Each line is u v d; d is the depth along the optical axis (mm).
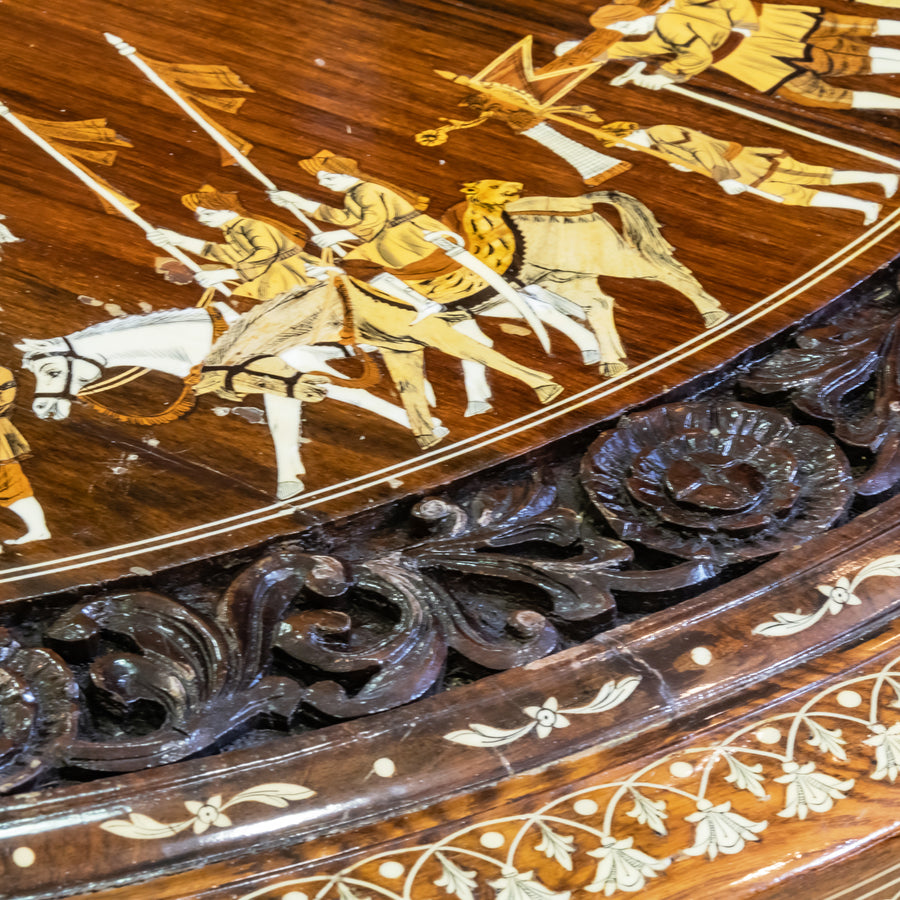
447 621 1188
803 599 1190
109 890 1005
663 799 1066
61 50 1896
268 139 1751
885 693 1135
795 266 1569
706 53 1939
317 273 1535
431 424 1369
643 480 1301
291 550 1252
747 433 1360
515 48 1948
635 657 1148
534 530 1269
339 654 1147
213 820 1037
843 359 1441
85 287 1509
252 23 1977
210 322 1472
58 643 1159
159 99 1814
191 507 1281
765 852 1037
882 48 1956
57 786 1069
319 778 1062
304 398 1388
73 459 1321
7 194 1635
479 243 1585
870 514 1272
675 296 1522
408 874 1020
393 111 1813
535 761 1085
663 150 1752
